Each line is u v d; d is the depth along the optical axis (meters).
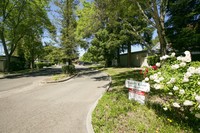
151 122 4.86
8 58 27.00
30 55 38.56
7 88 12.85
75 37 20.55
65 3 20.81
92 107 6.97
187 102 3.77
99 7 12.63
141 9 12.48
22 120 5.85
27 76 22.19
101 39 34.16
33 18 27.08
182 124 4.55
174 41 14.95
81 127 5.19
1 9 25.25
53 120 5.80
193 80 3.88
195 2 14.56
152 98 6.95
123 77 15.36
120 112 5.77
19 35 27.44
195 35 13.48
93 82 14.70
